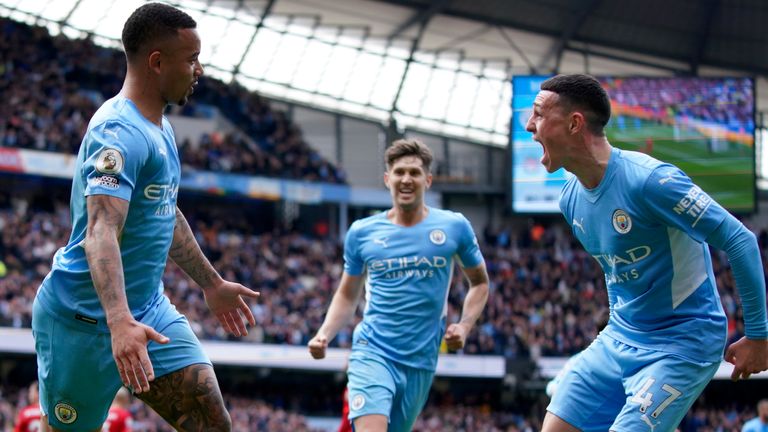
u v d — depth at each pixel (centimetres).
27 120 3216
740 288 487
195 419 474
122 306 414
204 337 2856
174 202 480
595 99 502
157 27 453
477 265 785
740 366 497
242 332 523
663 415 496
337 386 3416
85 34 4134
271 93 4416
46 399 479
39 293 471
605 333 536
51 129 3244
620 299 527
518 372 3148
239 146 3769
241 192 3634
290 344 2992
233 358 2895
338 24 4128
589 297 3503
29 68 3462
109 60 3859
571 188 537
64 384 469
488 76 4297
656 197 487
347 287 786
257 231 4009
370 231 769
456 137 4444
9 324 2594
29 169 3128
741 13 3244
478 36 3938
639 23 3469
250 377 3375
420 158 765
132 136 441
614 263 517
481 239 4206
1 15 3922
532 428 3209
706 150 2655
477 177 4394
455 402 3431
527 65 4181
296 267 3506
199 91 4050
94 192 428
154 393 475
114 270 419
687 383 501
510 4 3538
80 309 458
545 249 3834
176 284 2933
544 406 3397
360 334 748
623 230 502
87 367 465
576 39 3734
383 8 3816
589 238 526
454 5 3650
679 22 3397
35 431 1012
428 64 4303
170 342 472
